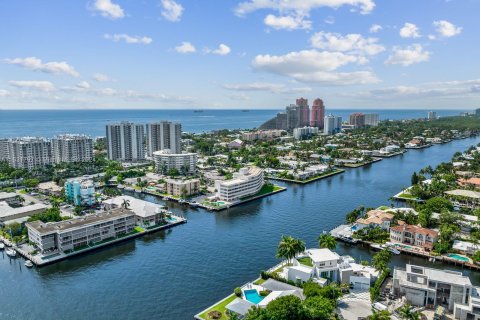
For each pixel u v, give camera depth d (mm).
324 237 180500
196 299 146625
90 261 184500
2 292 153875
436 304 135625
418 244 194125
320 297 127062
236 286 156375
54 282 162625
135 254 192000
